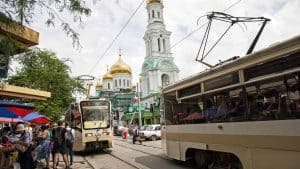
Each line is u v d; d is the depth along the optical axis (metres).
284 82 6.45
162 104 12.99
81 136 17.58
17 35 6.23
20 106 11.47
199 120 9.96
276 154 6.66
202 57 11.09
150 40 64.88
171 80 63.91
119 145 24.78
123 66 76.88
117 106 69.88
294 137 6.20
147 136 29.28
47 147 12.31
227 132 8.45
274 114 6.73
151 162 13.18
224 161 9.10
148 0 65.81
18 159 8.54
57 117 28.02
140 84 67.94
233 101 8.18
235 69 8.01
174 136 11.78
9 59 6.90
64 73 28.97
